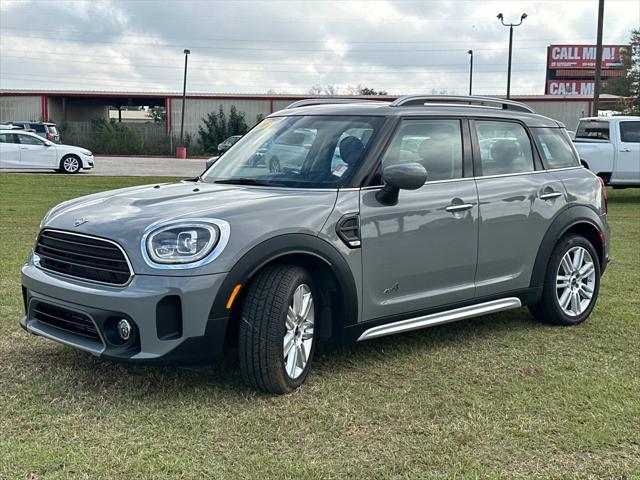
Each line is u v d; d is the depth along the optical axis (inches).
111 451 130.1
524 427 145.5
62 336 159.0
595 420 149.6
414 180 165.8
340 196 167.9
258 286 154.3
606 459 132.8
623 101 1932.8
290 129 195.3
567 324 222.5
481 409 154.2
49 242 163.9
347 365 181.0
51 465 124.3
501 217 199.9
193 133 2032.5
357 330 171.5
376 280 172.9
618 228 458.6
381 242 172.6
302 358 163.8
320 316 171.6
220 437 137.3
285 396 158.2
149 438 136.1
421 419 148.4
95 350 150.1
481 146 201.5
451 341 204.5
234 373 171.5
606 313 239.3
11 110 2020.2
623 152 617.6
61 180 762.8
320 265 164.4
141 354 145.0
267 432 139.9
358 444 136.1
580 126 660.1
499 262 201.6
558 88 2847.0
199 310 145.6
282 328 154.8
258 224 153.2
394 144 180.9
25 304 171.8
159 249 146.5
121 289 146.4
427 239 182.1
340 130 185.9
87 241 153.9
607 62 2842.0
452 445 136.6
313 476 123.5
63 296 154.5
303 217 159.2
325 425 143.8
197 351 146.9
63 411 147.4
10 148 900.6
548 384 170.1
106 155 1916.8
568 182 221.9
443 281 188.7
